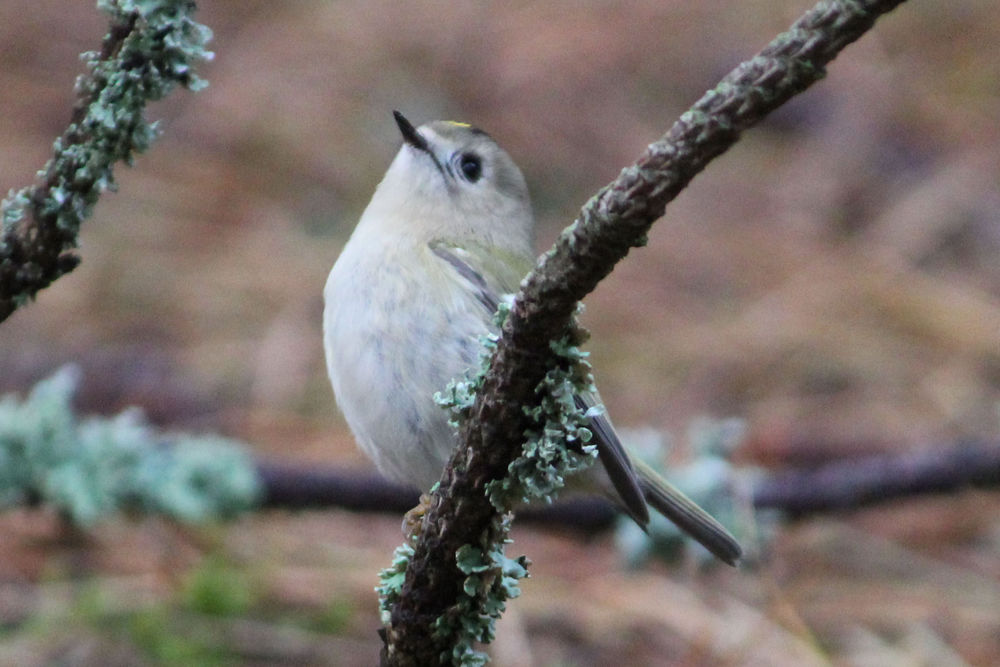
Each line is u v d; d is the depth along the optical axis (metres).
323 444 8.95
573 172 11.80
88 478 7.07
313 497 7.65
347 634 7.21
